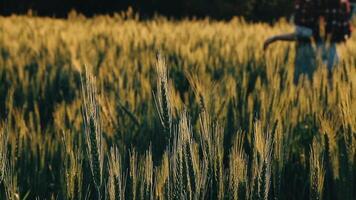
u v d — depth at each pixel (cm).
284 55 739
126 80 616
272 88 479
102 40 1030
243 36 1188
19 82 637
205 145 236
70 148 325
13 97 584
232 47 909
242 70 701
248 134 359
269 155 235
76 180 265
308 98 456
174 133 219
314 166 279
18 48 962
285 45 970
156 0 2973
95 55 852
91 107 211
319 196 275
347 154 325
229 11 2917
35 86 624
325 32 705
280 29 1546
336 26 702
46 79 658
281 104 428
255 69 686
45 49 938
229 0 2914
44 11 3027
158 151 379
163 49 908
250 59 758
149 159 229
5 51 966
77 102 474
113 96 496
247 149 390
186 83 637
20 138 368
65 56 877
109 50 921
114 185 211
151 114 436
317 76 495
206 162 223
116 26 1456
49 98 620
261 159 234
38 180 349
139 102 482
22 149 373
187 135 218
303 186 352
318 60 657
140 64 736
